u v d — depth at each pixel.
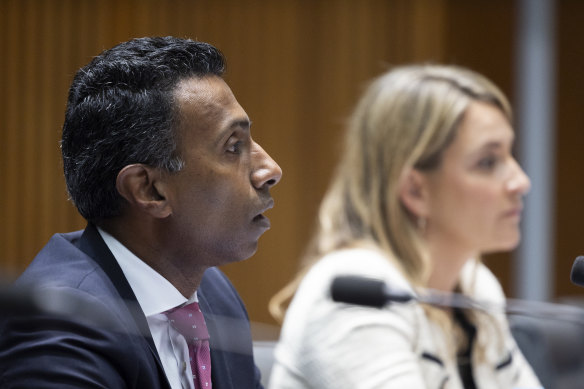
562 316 2.92
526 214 12.14
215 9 11.17
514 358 4.48
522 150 12.12
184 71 3.01
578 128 12.17
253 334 3.09
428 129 4.78
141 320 2.86
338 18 11.48
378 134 4.90
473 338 4.50
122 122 2.95
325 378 4.12
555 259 12.12
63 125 3.11
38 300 1.57
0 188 10.52
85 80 3.03
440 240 4.87
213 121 3.00
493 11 11.88
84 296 2.62
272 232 11.20
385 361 4.05
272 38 11.34
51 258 3.01
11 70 10.55
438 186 4.80
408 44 11.62
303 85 11.41
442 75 4.93
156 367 2.83
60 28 10.62
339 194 5.00
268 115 11.35
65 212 10.55
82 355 2.58
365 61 11.51
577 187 12.17
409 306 4.22
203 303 3.38
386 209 4.82
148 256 3.06
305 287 4.41
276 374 4.26
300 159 11.35
